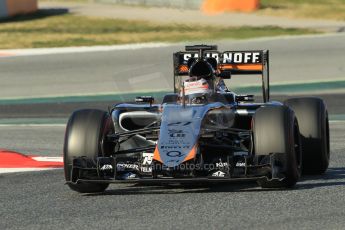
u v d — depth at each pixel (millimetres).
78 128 27797
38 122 54062
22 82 73062
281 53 82875
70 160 27531
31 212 25578
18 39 103125
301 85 68438
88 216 24594
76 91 68625
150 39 99125
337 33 98312
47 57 84500
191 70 30531
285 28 105688
